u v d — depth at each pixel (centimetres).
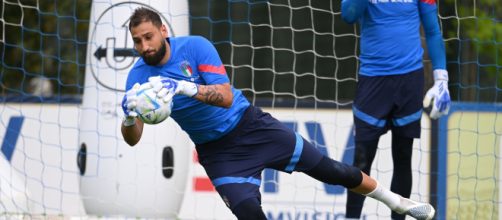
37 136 3081
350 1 2364
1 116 3080
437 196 2930
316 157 2078
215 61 1958
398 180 2459
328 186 2977
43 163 3070
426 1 2436
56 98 3097
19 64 4125
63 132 3081
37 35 4112
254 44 3844
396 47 2381
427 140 2933
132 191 2769
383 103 2403
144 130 2759
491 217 2941
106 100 2755
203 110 1984
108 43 2739
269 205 2991
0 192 2903
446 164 2934
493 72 4053
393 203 2184
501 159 2941
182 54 1956
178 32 2762
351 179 2114
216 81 1939
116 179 2766
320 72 3794
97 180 2777
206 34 3859
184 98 1962
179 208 2862
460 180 2941
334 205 2973
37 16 4100
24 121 3084
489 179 2944
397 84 2391
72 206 3059
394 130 2442
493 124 2942
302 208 2983
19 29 4084
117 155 2759
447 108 2434
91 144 2778
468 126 2938
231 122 2025
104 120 2759
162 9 2741
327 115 2983
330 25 3762
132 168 2762
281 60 3812
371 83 2409
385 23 2381
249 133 2045
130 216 2792
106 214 2800
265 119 2064
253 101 3002
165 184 2781
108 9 2741
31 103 3088
